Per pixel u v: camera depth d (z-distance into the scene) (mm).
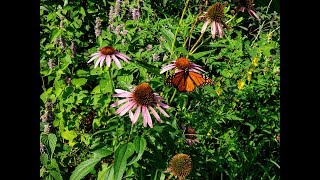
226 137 748
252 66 846
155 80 662
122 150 517
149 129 557
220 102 797
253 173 742
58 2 1081
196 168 658
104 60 709
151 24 941
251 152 757
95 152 561
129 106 537
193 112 745
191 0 1128
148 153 568
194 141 693
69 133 759
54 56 837
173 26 790
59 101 810
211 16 645
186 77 590
